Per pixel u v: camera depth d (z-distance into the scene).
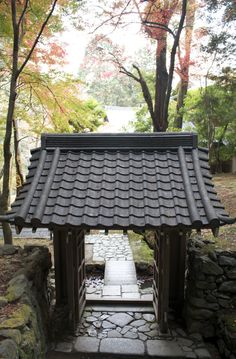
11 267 4.38
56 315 4.51
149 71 10.16
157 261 4.74
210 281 4.35
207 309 4.41
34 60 6.48
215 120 12.91
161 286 4.45
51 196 3.87
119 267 6.93
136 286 6.00
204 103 12.20
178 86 12.66
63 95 6.71
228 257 4.35
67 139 4.52
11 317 3.16
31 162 4.52
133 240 9.01
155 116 7.55
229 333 3.90
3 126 9.04
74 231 4.22
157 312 4.68
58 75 6.56
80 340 4.37
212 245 4.85
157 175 4.12
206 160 4.47
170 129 10.85
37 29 6.11
